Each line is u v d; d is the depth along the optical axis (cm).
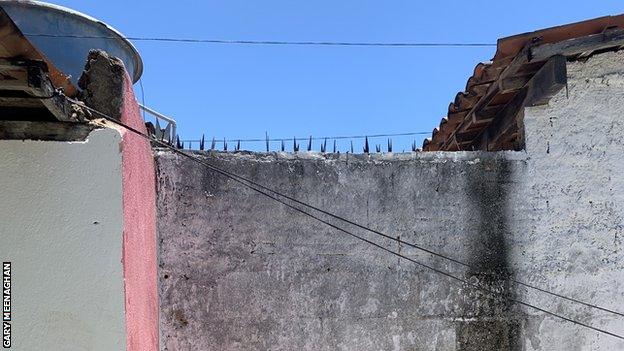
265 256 459
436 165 483
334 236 467
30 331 271
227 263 455
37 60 230
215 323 451
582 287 484
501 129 544
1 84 235
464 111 584
